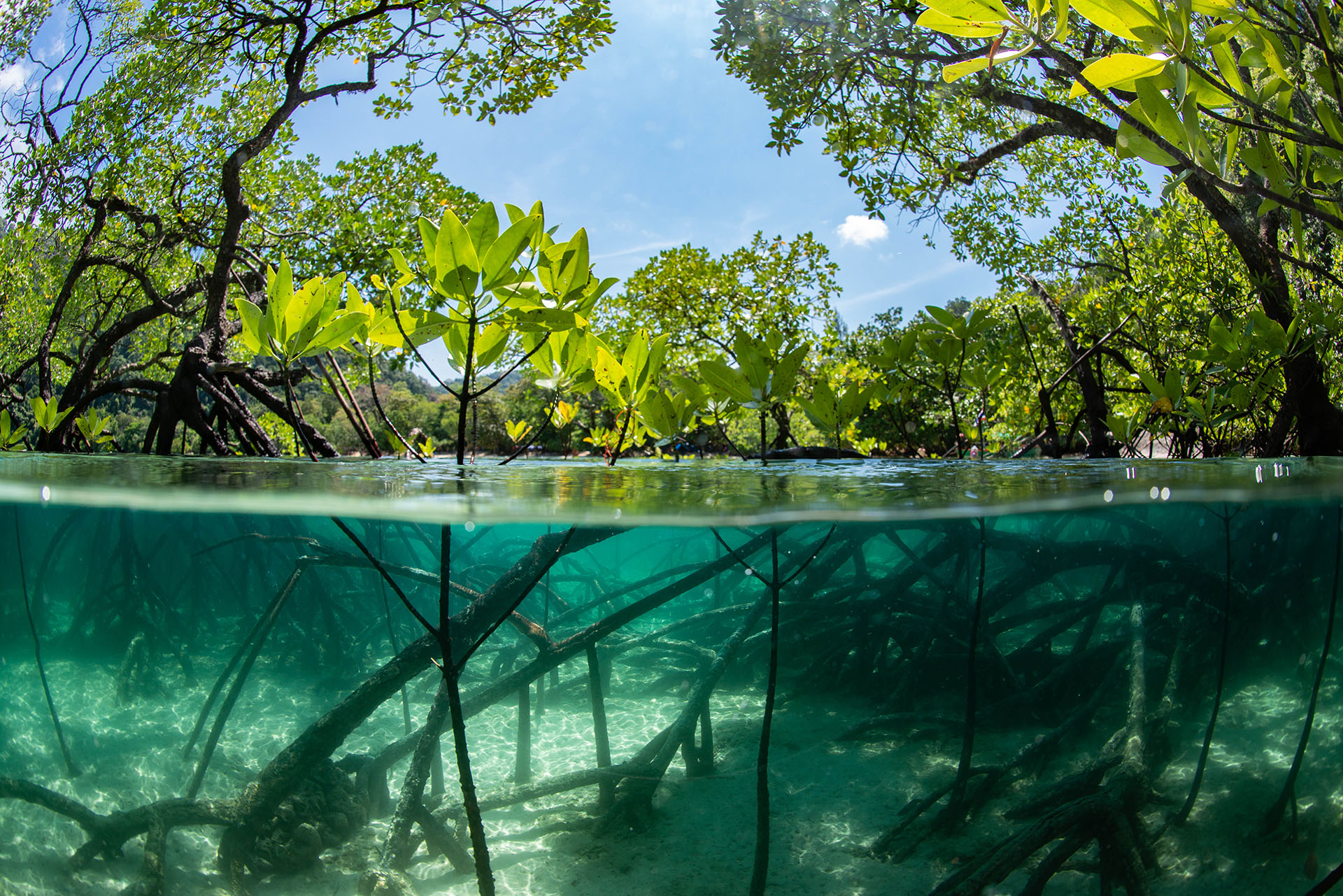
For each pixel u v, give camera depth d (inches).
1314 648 143.5
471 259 121.5
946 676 140.2
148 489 101.6
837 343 484.1
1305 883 96.9
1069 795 106.1
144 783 109.7
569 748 132.0
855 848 100.7
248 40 335.6
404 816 99.0
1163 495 112.1
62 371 560.4
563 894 93.2
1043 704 134.1
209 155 394.6
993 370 231.1
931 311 203.0
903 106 280.5
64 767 107.3
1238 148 112.9
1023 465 193.3
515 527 127.5
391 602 165.5
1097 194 393.7
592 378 149.6
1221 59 100.7
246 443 299.9
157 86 360.5
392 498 92.4
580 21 315.9
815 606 152.1
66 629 137.6
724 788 116.5
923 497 107.3
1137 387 345.1
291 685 147.6
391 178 326.6
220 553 150.7
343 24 316.5
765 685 154.3
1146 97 98.2
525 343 148.1
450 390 141.2
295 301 133.0
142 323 397.1
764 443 155.2
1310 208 106.7
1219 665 132.2
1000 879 90.0
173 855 97.7
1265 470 155.3
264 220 366.9
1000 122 323.3
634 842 103.3
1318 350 224.2
